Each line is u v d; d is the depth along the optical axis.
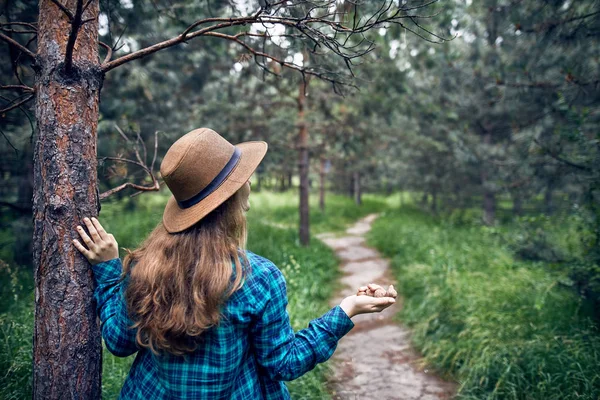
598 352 3.25
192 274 1.21
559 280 4.22
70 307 1.60
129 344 1.34
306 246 9.06
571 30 4.27
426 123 10.63
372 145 12.51
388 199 24.66
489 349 3.61
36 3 3.24
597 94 4.61
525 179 6.02
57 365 1.60
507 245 5.80
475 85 7.42
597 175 4.03
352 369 4.00
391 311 5.61
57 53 1.66
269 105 8.49
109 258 1.57
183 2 4.55
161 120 6.74
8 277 4.91
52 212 1.60
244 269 1.26
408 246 8.66
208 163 1.27
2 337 3.11
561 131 4.39
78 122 1.67
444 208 13.42
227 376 1.23
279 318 1.27
